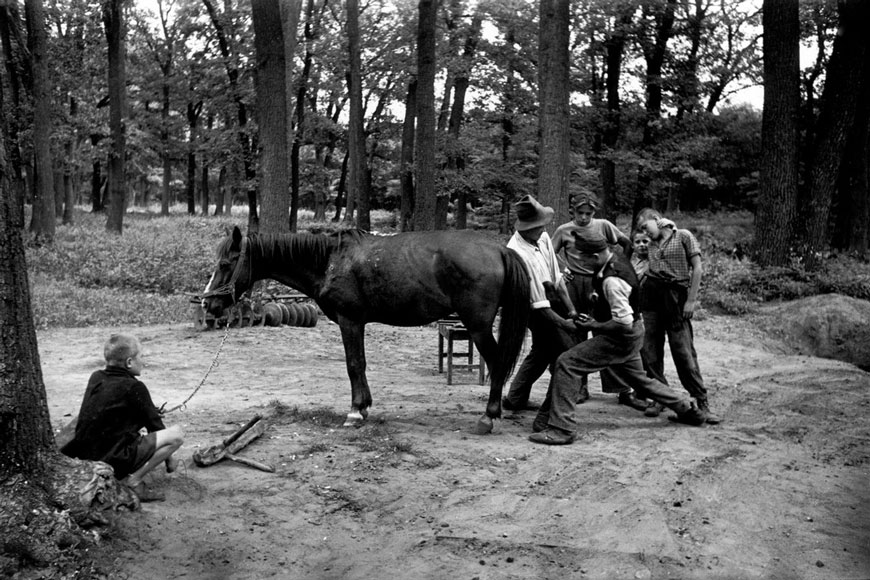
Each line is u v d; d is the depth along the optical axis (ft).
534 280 22.18
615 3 80.38
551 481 18.35
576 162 96.68
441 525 15.94
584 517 16.44
